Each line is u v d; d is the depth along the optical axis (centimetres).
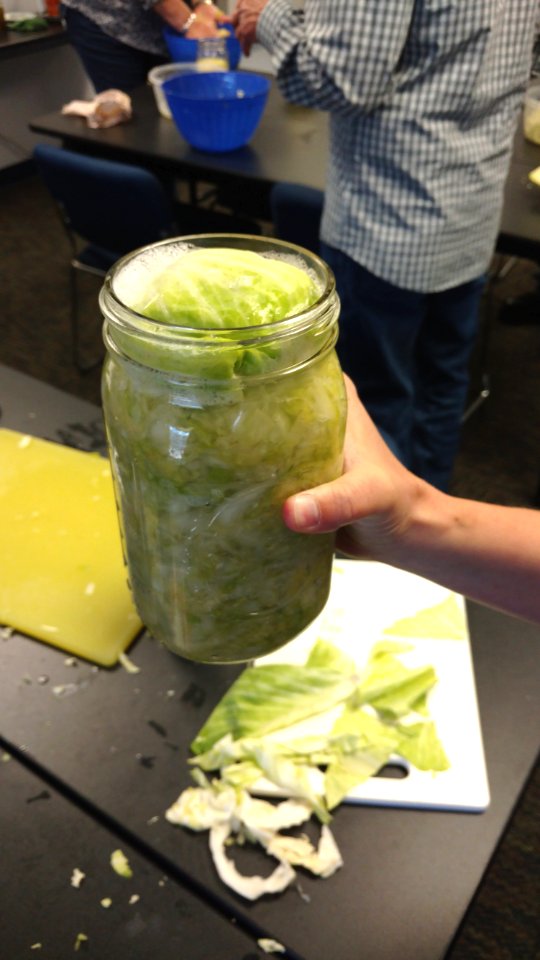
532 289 163
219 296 24
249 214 135
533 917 67
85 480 55
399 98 76
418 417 109
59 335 153
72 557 49
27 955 31
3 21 194
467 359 104
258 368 24
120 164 102
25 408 62
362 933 32
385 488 32
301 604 31
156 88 119
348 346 96
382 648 43
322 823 36
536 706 41
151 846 35
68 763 38
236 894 33
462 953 65
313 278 28
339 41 70
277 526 28
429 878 34
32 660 43
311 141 113
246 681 41
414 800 36
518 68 79
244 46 90
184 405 25
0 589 47
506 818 36
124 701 41
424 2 69
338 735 38
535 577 39
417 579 48
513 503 113
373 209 83
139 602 33
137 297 26
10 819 36
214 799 36
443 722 40
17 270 177
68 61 217
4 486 54
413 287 86
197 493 26
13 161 220
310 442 26
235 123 104
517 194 96
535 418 129
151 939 32
